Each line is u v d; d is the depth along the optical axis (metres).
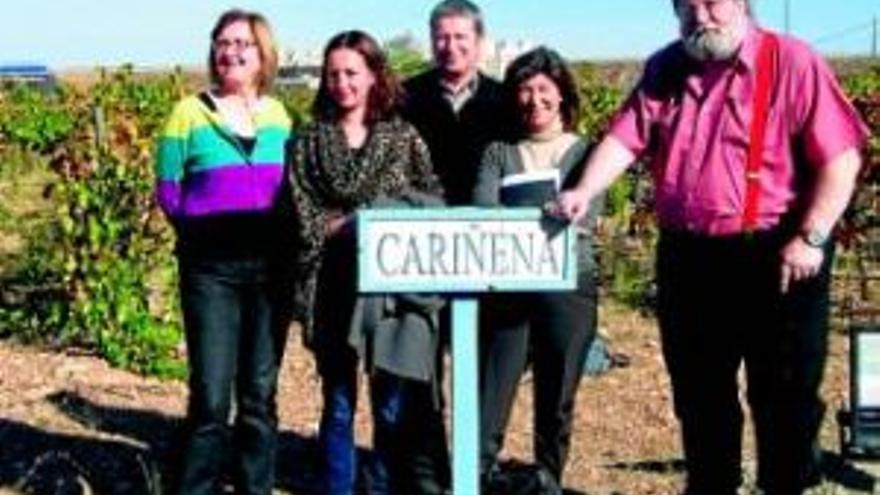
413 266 4.85
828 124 5.06
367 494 6.28
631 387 9.63
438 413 6.14
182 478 6.22
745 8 5.08
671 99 5.23
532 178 6.11
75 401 8.62
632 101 5.32
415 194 6.03
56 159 10.91
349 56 5.95
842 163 5.07
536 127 6.16
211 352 6.13
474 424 5.01
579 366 6.30
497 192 6.16
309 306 6.02
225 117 6.09
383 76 6.01
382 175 5.97
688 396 5.53
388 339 5.66
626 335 11.44
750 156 5.13
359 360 6.22
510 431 8.39
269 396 6.31
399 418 6.14
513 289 4.89
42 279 10.82
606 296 12.87
